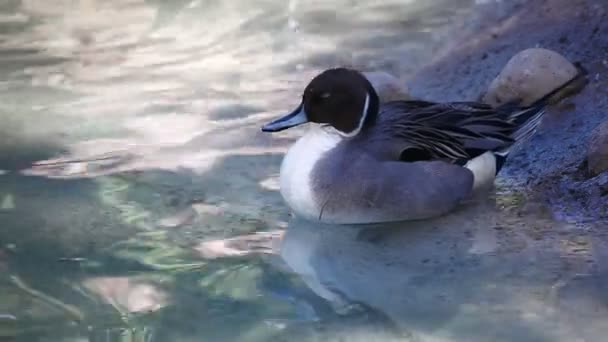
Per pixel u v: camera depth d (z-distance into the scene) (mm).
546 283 8797
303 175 10180
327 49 15250
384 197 10055
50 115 12914
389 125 10648
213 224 10102
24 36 16109
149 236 9773
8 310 8258
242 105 13297
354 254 9562
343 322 8180
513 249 9539
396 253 9578
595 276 8891
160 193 10727
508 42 13953
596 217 10102
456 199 10445
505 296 8594
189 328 8055
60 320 8125
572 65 12359
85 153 11734
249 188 10977
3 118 12781
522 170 11297
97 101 13430
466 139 10773
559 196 10578
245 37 15875
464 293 8680
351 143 10312
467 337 7918
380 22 16094
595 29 13180
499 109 11227
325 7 16875
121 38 16031
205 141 12164
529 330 7992
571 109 11969
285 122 10484
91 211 10242
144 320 8164
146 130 12469
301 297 8617
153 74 14477
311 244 9773
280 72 14492
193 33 16156
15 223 9914
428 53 14703
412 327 8094
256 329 8055
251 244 9703
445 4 16359
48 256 9273
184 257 9344
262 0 17156
